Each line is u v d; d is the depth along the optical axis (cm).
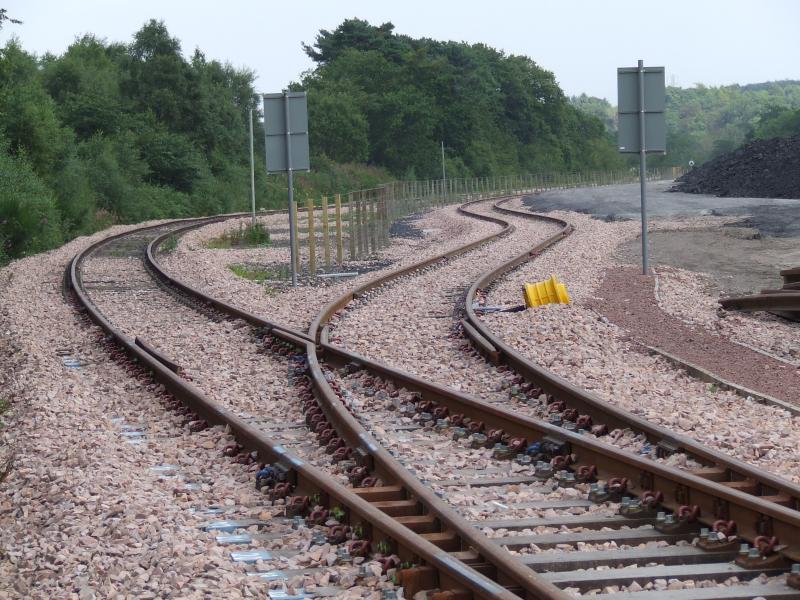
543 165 17562
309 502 944
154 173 9056
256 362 1730
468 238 4609
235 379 1600
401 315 2181
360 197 3997
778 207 5072
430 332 1939
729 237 3931
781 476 974
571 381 1460
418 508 887
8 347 2014
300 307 2428
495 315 2097
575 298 2370
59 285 3103
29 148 6556
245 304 2477
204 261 3659
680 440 1038
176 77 10350
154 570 768
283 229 5906
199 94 10462
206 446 1197
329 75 15275
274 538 874
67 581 763
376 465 1019
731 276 2912
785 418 1243
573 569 771
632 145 2720
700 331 1964
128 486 1006
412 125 14362
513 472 1055
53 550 834
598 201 6912
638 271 2945
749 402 1335
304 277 3216
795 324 2145
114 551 816
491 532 855
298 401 1405
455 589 702
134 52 10912
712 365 1620
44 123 6712
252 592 734
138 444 1221
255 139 12038
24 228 4631
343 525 868
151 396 1492
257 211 8444
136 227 6294
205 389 1510
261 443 1100
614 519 884
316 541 852
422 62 15512
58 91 9919
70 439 1206
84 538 855
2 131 6231
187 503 975
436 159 14462
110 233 5828
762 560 760
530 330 1878
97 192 7400
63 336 2092
